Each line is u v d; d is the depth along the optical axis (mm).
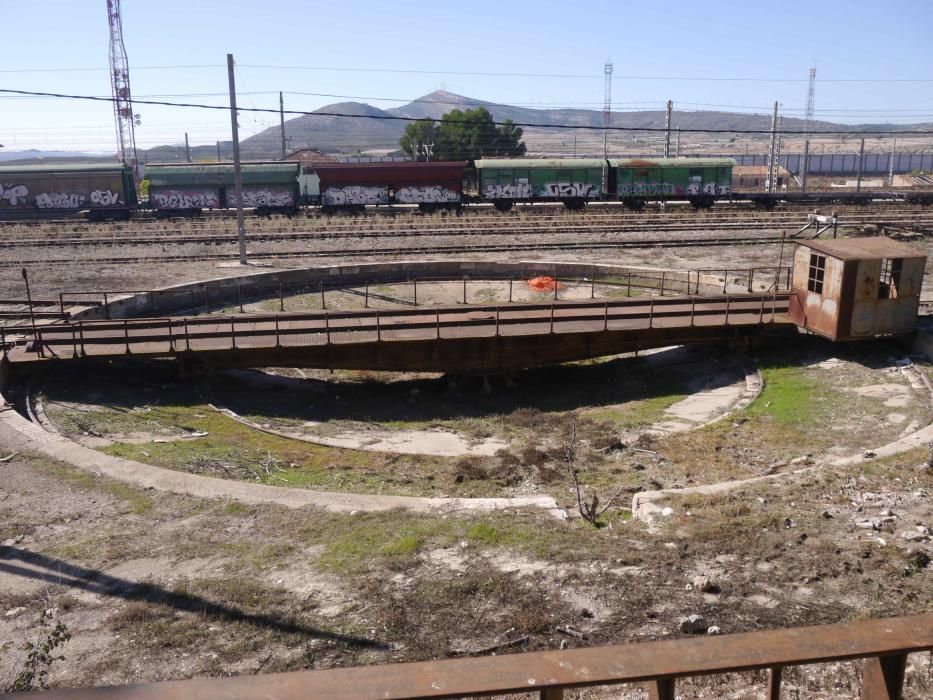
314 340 21375
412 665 2531
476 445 17078
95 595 8656
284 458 15469
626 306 24234
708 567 8984
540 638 7391
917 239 40625
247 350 20828
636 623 7633
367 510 11094
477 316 23438
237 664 7145
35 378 20078
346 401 21062
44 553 9742
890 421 15977
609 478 13844
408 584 8625
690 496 11453
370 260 35781
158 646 7500
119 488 12047
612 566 9008
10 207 53281
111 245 40094
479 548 9539
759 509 10883
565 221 45562
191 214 53312
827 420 16594
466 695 2418
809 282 21125
